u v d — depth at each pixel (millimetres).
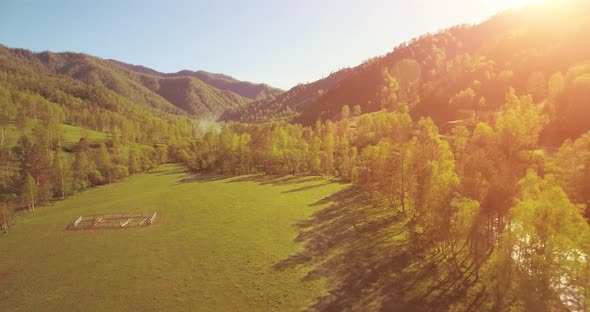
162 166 178500
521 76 153750
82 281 47156
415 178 60969
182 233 66875
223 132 186375
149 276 48156
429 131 92812
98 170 127125
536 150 85062
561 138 93125
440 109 173000
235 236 63688
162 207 88938
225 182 123375
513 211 33094
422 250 51875
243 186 113500
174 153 192125
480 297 38656
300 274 46906
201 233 66375
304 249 55750
